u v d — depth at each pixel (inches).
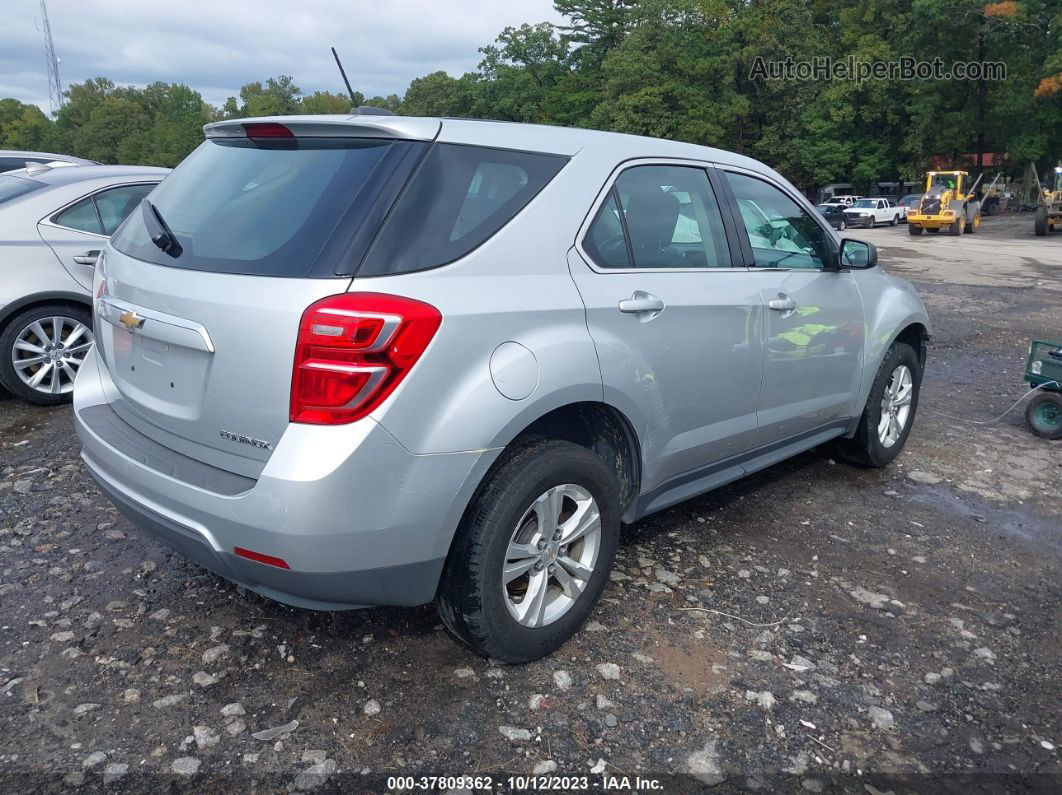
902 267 724.7
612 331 116.6
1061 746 103.8
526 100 3024.1
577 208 116.6
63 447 194.7
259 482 91.3
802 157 2134.6
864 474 196.1
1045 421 228.5
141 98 5718.5
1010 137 1726.1
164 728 100.1
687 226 136.9
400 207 97.8
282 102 5393.7
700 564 146.3
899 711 109.0
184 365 101.5
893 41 2110.0
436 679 110.8
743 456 153.2
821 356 163.6
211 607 126.6
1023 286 582.2
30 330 222.7
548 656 116.8
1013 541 162.1
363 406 90.9
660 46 2121.1
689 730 103.3
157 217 114.5
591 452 116.0
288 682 109.3
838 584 141.7
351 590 96.8
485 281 102.3
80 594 129.5
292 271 93.9
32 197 226.8
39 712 102.1
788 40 2133.4
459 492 98.7
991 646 125.0
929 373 309.9
